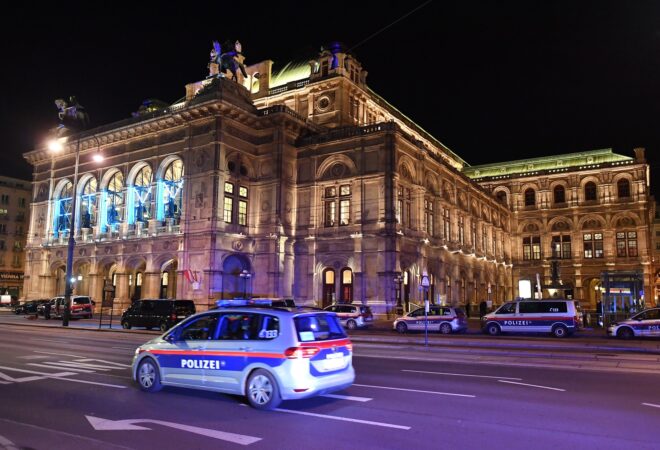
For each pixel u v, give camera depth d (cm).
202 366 1096
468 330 3438
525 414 987
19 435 828
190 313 3316
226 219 4491
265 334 1041
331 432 857
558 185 7506
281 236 4572
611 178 7119
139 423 905
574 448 781
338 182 4597
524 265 7500
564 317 2925
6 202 8575
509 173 8069
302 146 4850
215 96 4406
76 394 1147
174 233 4522
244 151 4669
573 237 7238
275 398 992
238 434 843
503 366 1661
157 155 4841
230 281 4506
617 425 910
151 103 6372
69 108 5819
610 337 2866
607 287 3394
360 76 5669
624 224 6988
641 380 1388
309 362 1002
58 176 5725
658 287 7375
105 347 2150
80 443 788
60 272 5778
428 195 5084
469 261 6031
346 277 4497
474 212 6406
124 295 4844
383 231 4269
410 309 4431
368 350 2162
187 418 943
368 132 4491
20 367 1543
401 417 958
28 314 5072
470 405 1059
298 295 4644
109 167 5231
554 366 1653
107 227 5175
